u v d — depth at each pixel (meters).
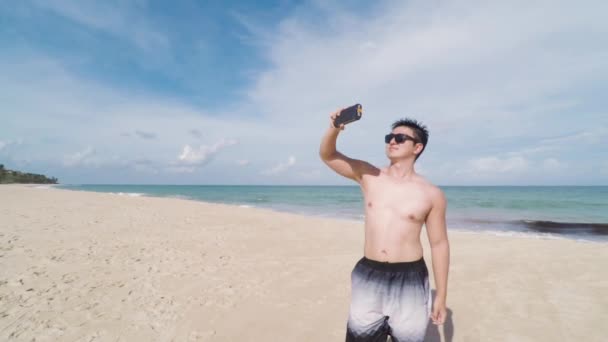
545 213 19.28
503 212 20.00
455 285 5.00
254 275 5.40
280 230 10.02
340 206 24.97
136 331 3.42
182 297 4.37
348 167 2.26
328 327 3.62
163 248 7.12
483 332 3.53
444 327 3.65
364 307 2.02
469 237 9.27
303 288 4.83
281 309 4.07
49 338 3.21
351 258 6.65
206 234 8.99
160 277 5.14
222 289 4.71
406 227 1.99
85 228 9.17
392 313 1.97
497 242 8.43
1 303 3.94
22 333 3.28
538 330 3.55
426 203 1.98
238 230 9.81
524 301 4.35
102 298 4.24
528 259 6.48
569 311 4.02
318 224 11.48
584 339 3.36
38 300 4.08
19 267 5.29
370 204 2.14
